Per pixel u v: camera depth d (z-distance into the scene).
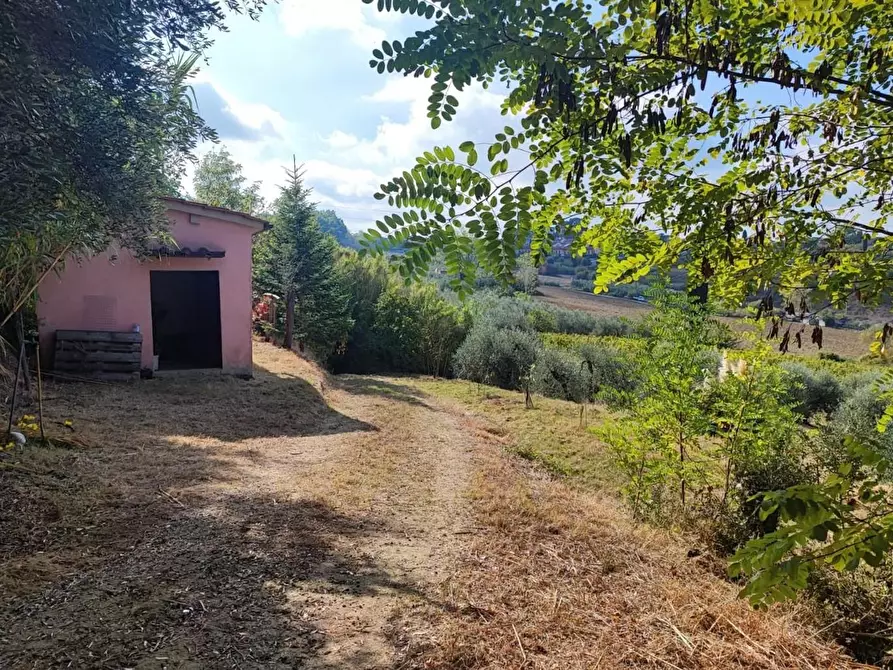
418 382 17.34
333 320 17.95
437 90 1.38
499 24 1.33
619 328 27.94
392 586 3.66
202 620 3.06
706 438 6.18
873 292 1.78
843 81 1.79
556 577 4.00
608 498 7.65
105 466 5.46
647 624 3.36
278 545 4.12
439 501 5.69
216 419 8.45
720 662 2.97
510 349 18.48
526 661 2.88
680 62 1.55
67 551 3.71
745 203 1.94
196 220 10.73
